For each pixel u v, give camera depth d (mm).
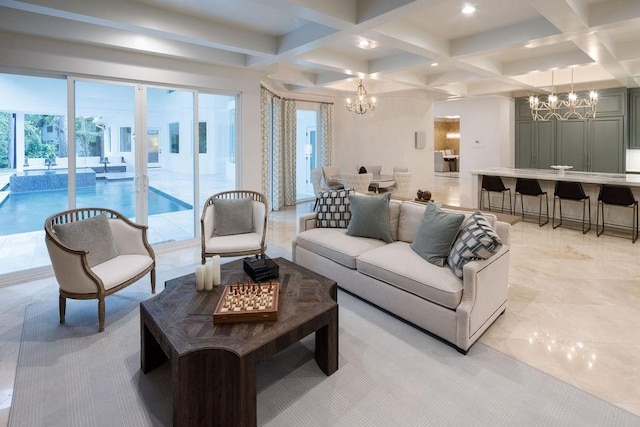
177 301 2369
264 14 3986
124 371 2350
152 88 4734
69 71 3998
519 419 1914
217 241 3877
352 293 3422
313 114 9320
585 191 6113
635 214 5391
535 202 6836
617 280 3797
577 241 5340
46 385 2197
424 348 2592
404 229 3625
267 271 2719
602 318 2982
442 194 10008
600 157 8320
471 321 2506
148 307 2281
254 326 2047
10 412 1971
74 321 2992
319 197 4266
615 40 4883
